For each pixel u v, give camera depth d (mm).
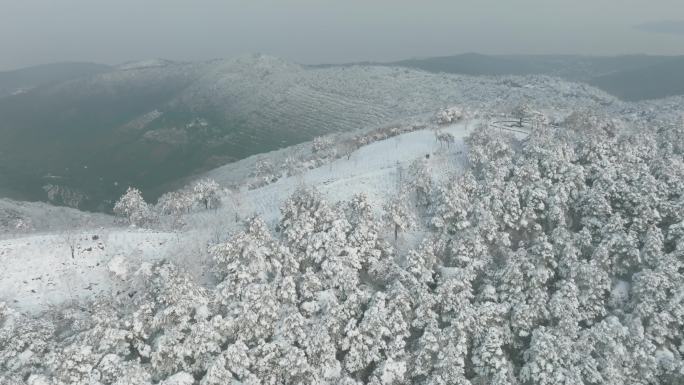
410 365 57375
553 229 81562
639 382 56938
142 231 86625
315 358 55156
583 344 57125
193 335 54406
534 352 55375
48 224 113625
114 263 71812
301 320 57375
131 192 104062
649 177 83938
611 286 71062
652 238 72062
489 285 66438
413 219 85125
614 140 106250
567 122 130375
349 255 69250
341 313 58562
